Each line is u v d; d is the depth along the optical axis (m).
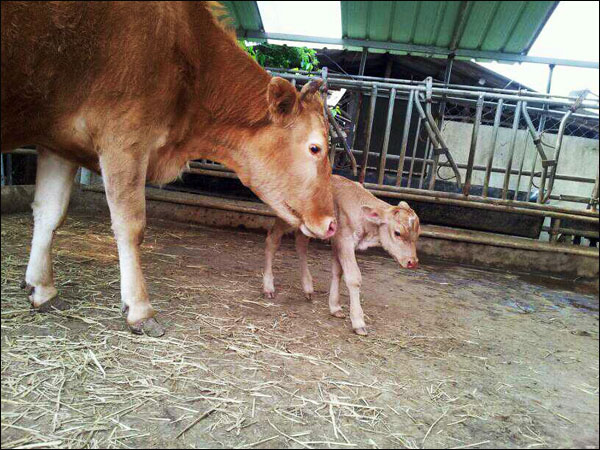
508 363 3.21
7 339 2.61
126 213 2.84
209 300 3.69
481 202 6.89
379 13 6.22
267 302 3.86
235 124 3.24
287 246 6.48
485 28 6.59
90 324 2.93
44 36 2.33
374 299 4.43
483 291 5.30
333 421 2.23
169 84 2.82
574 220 7.11
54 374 2.34
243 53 3.25
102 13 2.47
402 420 2.32
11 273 3.69
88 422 2.02
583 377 3.08
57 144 2.76
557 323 4.33
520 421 2.42
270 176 3.30
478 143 10.68
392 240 3.50
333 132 7.99
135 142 2.76
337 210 3.58
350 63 11.53
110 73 2.58
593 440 2.28
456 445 2.15
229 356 2.76
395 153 10.73
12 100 2.40
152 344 2.77
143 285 2.93
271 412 2.25
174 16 2.79
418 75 11.82
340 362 2.89
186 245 5.69
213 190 7.75
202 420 2.12
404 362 3.02
